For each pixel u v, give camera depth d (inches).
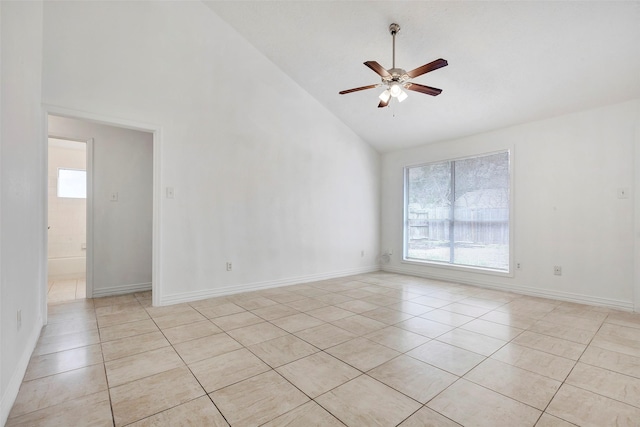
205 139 154.6
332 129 210.1
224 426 60.9
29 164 92.0
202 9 152.9
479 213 189.2
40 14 109.6
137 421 62.3
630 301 135.3
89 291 156.2
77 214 233.6
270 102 178.7
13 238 71.7
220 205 159.5
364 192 231.8
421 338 105.1
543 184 160.2
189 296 149.5
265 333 109.4
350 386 75.2
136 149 169.6
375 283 193.6
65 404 67.9
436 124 188.2
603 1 100.7
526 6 109.2
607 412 65.0
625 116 136.9
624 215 136.9
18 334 75.7
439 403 68.3
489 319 124.6
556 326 116.4
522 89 144.6
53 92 116.8
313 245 199.5
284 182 185.2
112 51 129.3
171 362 87.7
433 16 122.8
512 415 64.1
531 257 164.4
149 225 173.0
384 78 118.9
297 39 157.9
